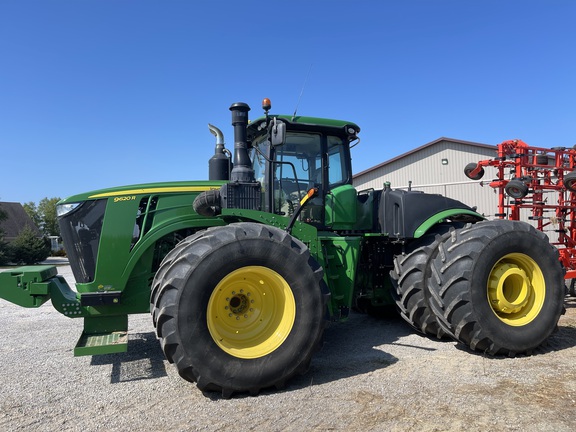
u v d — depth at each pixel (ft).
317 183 16.81
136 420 10.08
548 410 9.91
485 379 11.98
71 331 19.98
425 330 15.96
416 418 9.69
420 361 13.73
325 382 12.13
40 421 10.18
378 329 18.20
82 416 10.40
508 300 15.01
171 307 11.05
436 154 73.67
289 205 16.10
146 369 13.94
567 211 21.45
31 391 12.12
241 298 12.39
